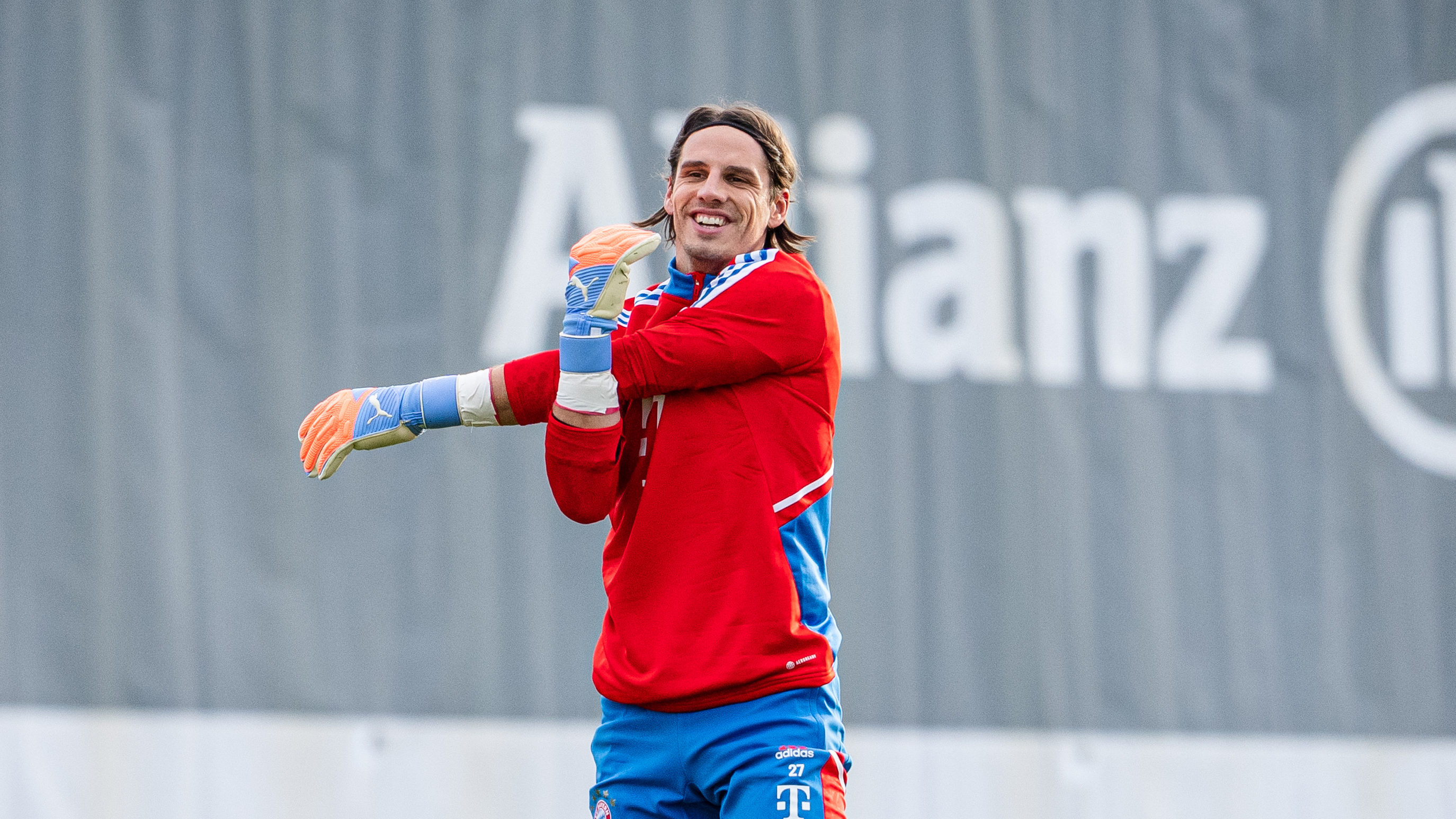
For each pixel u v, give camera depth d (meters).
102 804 16.27
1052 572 17.95
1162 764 17.98
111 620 16.42
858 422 17.73
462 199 17.39
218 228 16.95
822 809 7.68
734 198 8.10
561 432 7.60
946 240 18.12
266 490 16.80
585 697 17.12
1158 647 18.11
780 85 17.98
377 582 16.91
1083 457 18.19
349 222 17.19
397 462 17.05
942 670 17.62
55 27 16.80
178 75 17.02
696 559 7.81
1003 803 17.61
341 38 17.36
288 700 16.66
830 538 17.53
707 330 7.78
